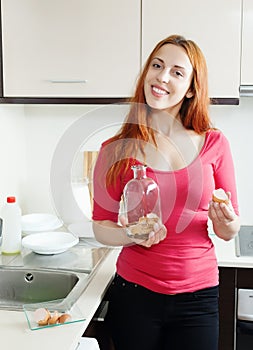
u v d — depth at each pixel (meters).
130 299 1.83
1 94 2.46
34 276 2.08
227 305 2.23
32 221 2.62
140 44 2.37
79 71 2.41
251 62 2.33
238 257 2.25
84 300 1.78
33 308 1.70
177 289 1.78
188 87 1.80
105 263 2.19
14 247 2.29
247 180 2.78
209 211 1.80
